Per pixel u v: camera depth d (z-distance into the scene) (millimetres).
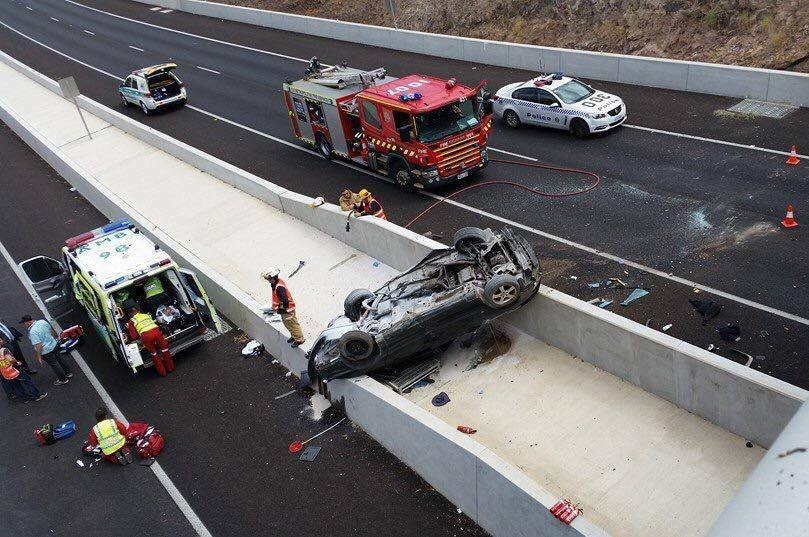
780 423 8641
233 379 13766
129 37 44531
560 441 10047
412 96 18375
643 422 9945
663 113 21422
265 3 43469
